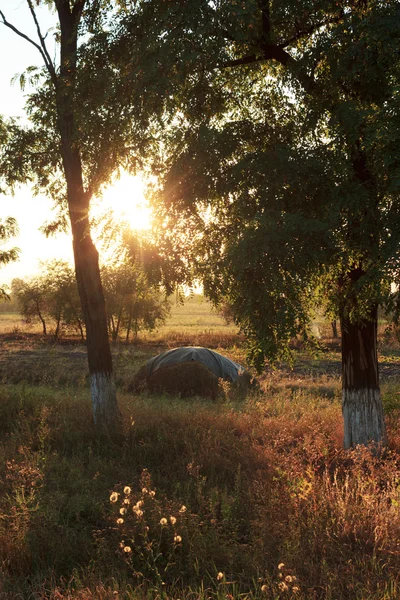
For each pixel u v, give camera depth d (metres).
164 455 8.62
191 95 9.02
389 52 7.04
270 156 7.75
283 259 7.07
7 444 9.27
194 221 8.15
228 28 8.07
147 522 5.40
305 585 4.28
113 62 9.12
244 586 4.46
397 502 5.65
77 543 5.38
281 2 8.06
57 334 39.69
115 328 38.25
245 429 10.32
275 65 10.11
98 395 11.08
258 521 5.46
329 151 7.86
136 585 4.49
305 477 6.83
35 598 4.21
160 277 8.09
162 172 8.62
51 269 38.41
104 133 9.35
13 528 5.36
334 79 7.84
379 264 6.90
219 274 7.45
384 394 13.98
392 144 6.70
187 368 17.30
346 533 5.18
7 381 20.70
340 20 8.49
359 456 7.83
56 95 10.55
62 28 11.28
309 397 15.02
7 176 11.83
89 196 11.58
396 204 7.22
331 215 7.19
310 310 8.82
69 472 7.80
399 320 7.53
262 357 7.90
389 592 4.08
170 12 7.90
